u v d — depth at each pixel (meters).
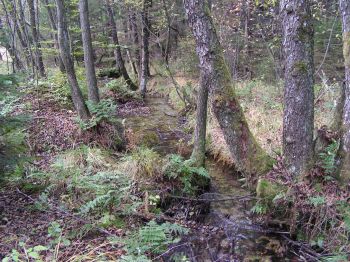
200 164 6.76
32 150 7.64
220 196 6.40
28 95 11.17
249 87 11.23
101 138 8.59
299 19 4.82
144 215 5.40
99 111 8.70
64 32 8.68
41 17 20.12
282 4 5.00
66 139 8.38
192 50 17.12
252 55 13.94
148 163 6.55
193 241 5.10
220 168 7.75
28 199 5.46
